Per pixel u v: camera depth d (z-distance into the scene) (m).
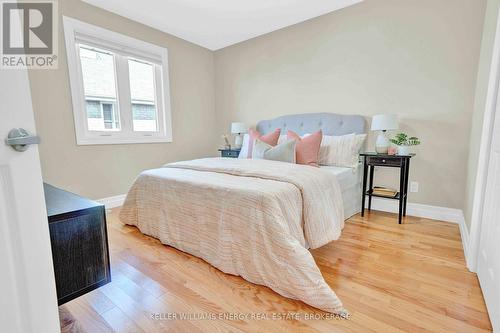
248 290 1.41
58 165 2.58
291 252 1.31
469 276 1.53
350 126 2.92
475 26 2.23
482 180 1.50
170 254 1.85
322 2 2.77
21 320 0.63
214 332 1.12
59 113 2.56
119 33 2.98
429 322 1.16
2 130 0.56
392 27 2.63
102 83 2.93
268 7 2.86
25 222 0.62
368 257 1.78
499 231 1.15
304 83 3.33
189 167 2.24
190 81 3.94
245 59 3.89
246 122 4.02
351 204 2.63
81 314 1.24
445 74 2.40
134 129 3.30
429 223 2.44
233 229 1.53
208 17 3.07
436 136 2.50
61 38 2.51
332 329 1.12
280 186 1.56
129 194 2.28
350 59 2.93
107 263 1.07
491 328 1.12
